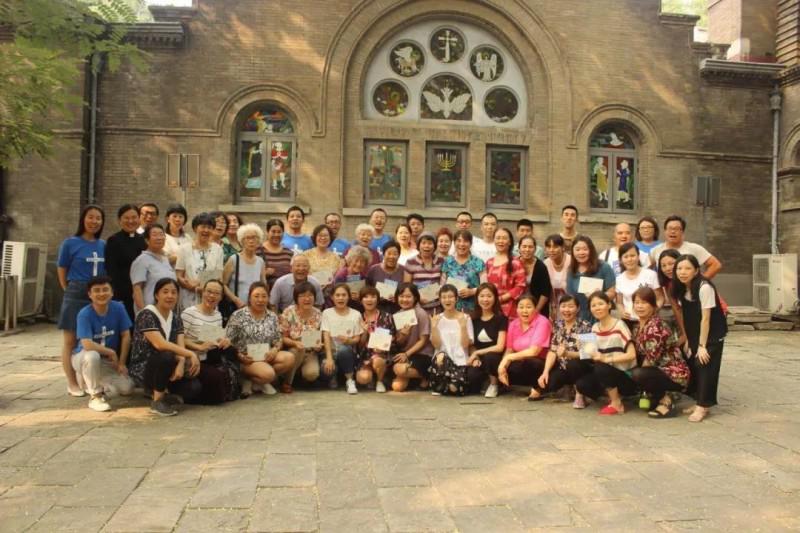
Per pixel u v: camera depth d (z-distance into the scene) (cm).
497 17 1555
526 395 784
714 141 1628
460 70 1573
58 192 1420
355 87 1510
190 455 512
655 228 865
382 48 1549
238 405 700
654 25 1605
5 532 364
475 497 431
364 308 817
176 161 1269
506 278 805
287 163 1505
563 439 585
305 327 782
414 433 595
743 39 1689
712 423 653
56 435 564
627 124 1602
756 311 1534
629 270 767
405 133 1527
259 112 1505
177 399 712
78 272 723
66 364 719
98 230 741
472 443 565
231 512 398
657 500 431
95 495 421
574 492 444
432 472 482
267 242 873
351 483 454
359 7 1500
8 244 1338
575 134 1565
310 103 1487
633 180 1623
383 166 1536
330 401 728
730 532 382
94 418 628
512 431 611
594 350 694
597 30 1580
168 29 1427
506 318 787
